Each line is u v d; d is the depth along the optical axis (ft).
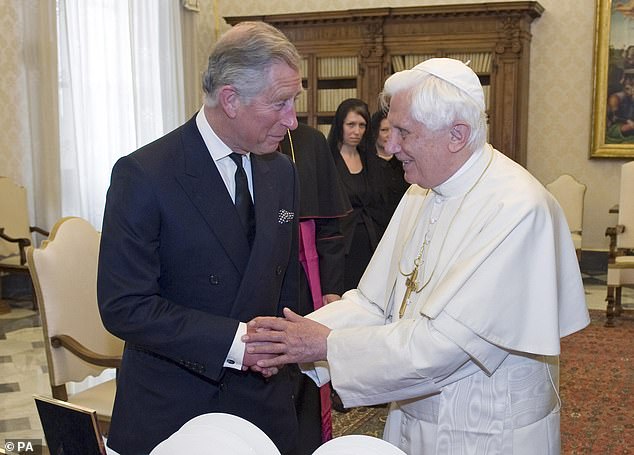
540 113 30.42
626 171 21.34
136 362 6.49
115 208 6.03
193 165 6.16
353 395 6.12
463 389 6.13
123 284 5.95
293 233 7.03
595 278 28.63
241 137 6.04
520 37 28.19
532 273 5.89
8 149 23.72
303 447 9.53
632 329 20.59
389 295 6.91
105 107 26.68
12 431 12.69
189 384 6.33
